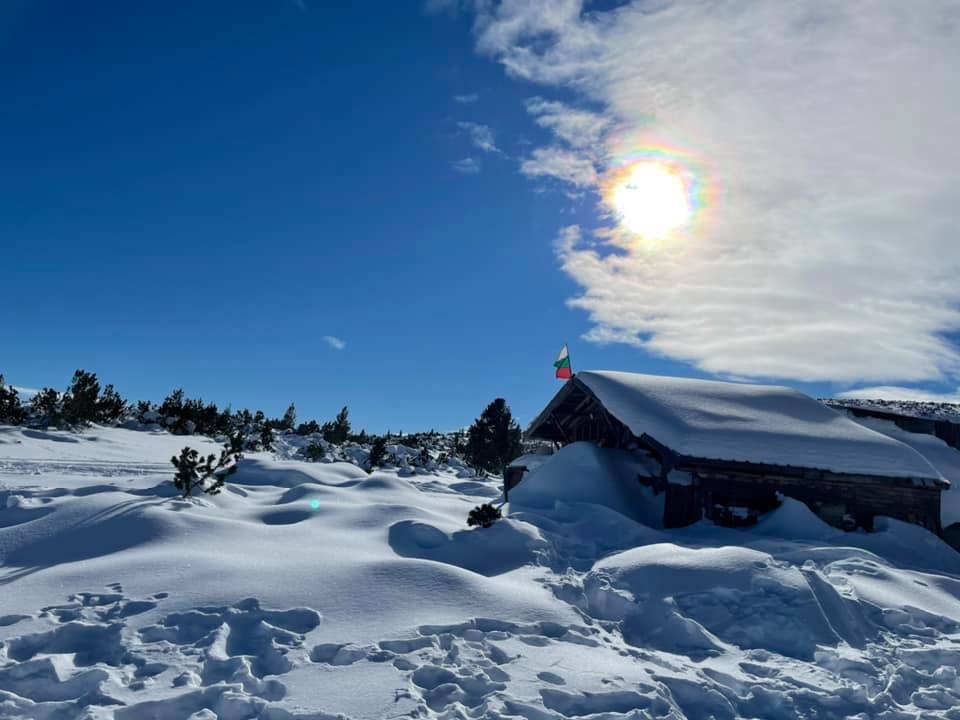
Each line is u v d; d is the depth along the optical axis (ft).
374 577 25.22
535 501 52.34
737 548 31.12
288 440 112.88
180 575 24.38
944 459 64.44
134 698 15.88
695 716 18.15
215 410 102.73
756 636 24.36
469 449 108.99
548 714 16.24
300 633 20.68
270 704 15.75
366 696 16.56
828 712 18.70
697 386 60.29
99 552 27.61
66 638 19.27
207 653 18.69
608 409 56.18
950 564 43.88
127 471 53.83
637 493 53.11
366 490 49.83
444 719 15.71
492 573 31.07
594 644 22.43
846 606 26.68
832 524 49.32
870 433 55.06
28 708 15.24
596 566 31.86
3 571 25.54
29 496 36.45
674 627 24.63
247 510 38.29
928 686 21.21
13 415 72.69
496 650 20.39
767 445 50.21
